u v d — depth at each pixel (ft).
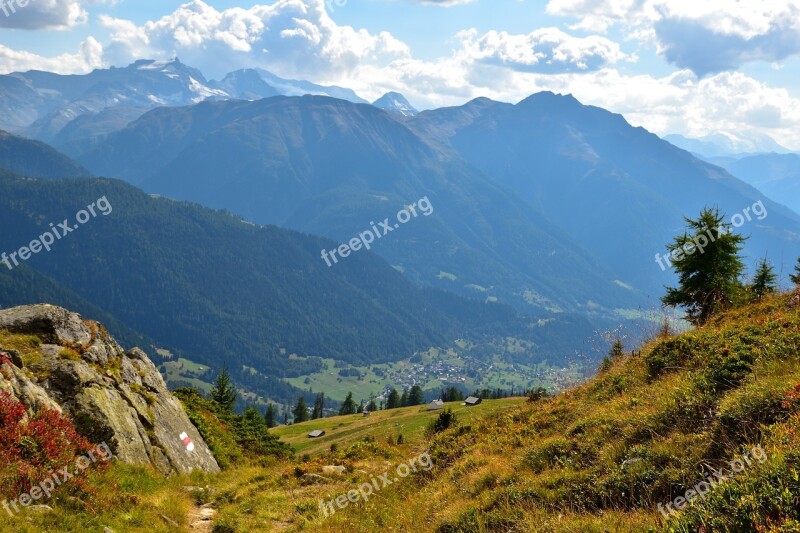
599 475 35.17
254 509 53.72
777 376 33.99
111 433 56.54
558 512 32.24
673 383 45.27
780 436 25.21
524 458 46.21
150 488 54.13
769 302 63.26
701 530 21.89
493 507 36.76
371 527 45.21
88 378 60.44
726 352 43.83
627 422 41.78
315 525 46.37
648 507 28.86
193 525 49.98
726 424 31.48
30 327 63.93
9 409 44.62
